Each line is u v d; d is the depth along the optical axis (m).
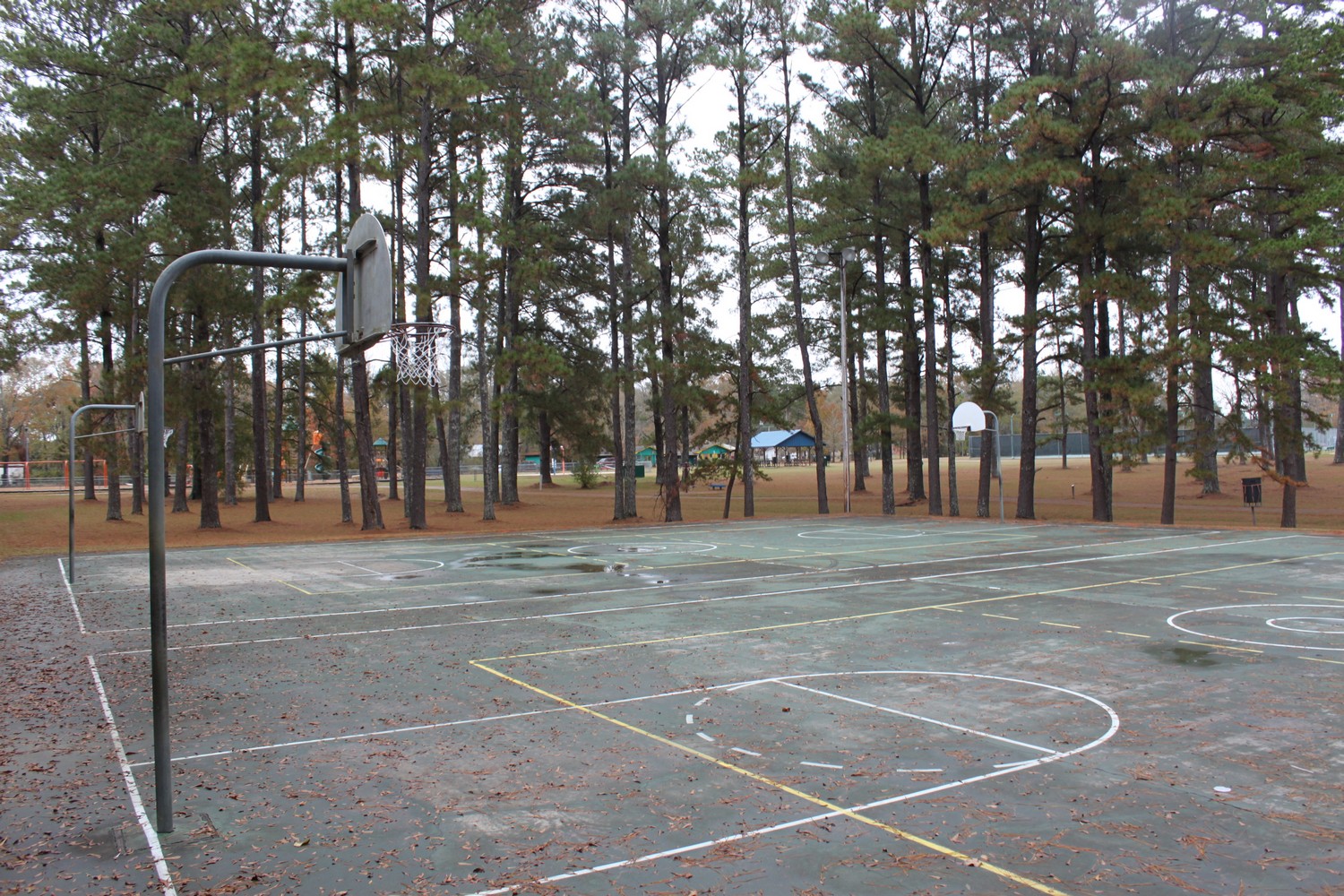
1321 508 38.28
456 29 28.03
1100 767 6.71
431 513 43.19
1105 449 29.64
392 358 31.92
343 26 29.50
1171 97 27.09
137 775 6.96
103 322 33.75
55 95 29.56
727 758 7.10
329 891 4.95
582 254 42.47
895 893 4.77
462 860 5.32
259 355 37.50
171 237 28.75
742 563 20.81
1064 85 27.75
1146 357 28.88
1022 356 34.44
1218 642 11.10
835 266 40.28
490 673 10.21
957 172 32.47
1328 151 26.25
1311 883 4.80
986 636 11.79
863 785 6.43
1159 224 26.42
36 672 10.63
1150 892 4.74
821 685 9.35
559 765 7.00
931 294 34.84
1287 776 6.45
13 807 6.31
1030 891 4.78
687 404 36.81
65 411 80.38
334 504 54.16
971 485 57.62
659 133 32.50
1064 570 18.38
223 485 65.12
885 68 33.72
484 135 32.25
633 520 36.12
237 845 5.60
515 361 31.91
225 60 27.84
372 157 26.98
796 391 45.62
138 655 11.49
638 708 8.63
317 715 8.56
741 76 33.03
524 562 21.83
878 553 22.45
